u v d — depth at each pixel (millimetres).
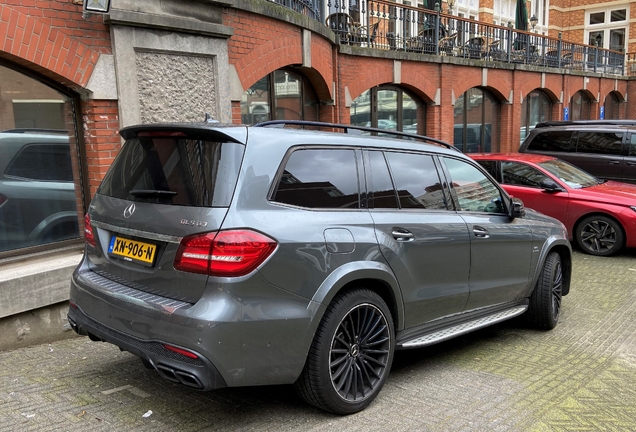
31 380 3654
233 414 3230
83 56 4809
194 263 2689
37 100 4793
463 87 13961
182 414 3211
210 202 2756
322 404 3105
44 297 4426
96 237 3303
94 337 3240
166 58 5578
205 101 6082
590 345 4621
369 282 3391
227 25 6359
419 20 12641
